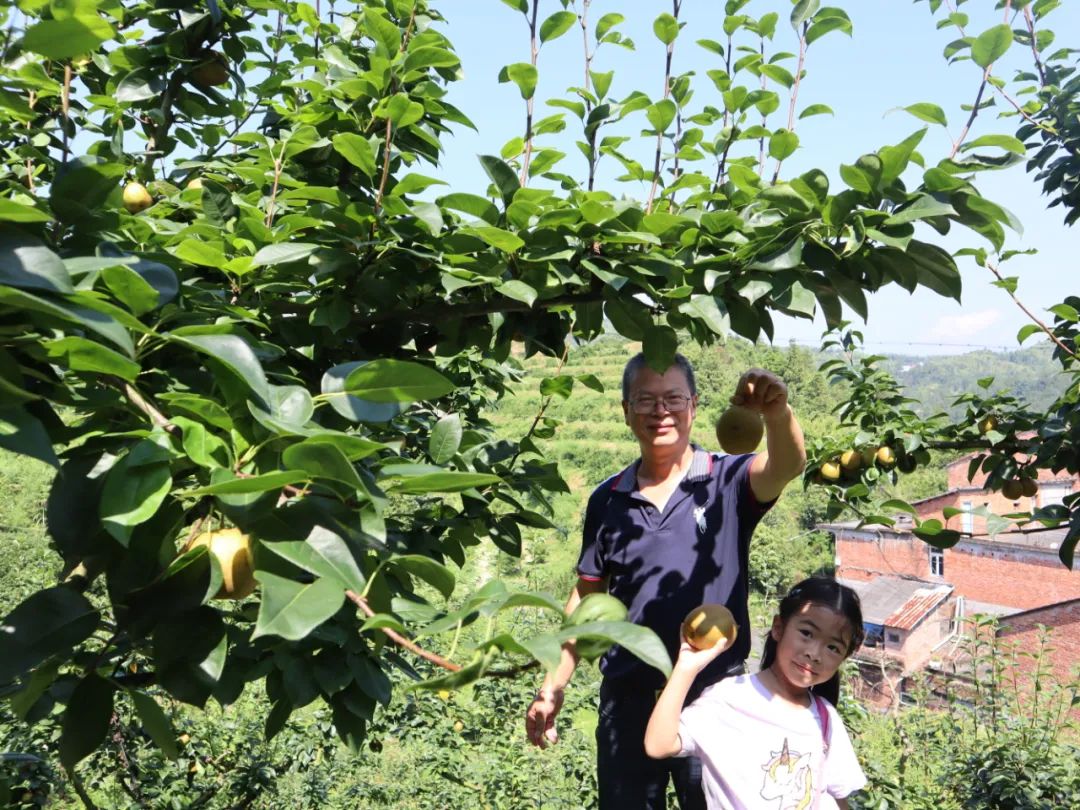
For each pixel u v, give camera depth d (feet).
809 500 150.71
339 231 6.73
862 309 6.07
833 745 7.61
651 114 7.38
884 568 103.65
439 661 3.27
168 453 3.76
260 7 9.29
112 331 3.26
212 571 3.99
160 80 8.79
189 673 4.29
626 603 8.22
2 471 104.22
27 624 4.00
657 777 8.01
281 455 3.92
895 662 79.25
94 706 4.60
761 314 6.56
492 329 7.91
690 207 7.28
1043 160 14.64
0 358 3.59
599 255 6.52
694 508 8.12
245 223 6.70
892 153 5.57
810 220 6.02
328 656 6.01
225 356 3.78
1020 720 27.66
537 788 28.96
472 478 4.08
